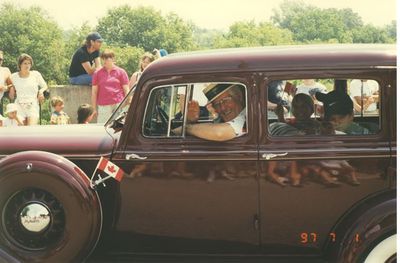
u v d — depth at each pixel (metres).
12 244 3.63
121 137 3.69
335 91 3.62
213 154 3.57
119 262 3.79
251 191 3.57
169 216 3.66
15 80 7.77
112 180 3.68
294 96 3.60
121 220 3.71
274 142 3.56
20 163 3.58
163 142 3.64
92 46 8.52
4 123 7.57
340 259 3.45
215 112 3.65
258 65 3.60
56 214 3.65
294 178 3.53
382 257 3.41
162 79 3.66
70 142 3.83
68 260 3.58
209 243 3.67
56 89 8.43
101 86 7.59
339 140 3.54
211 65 3.64
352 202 3.52
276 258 3.66
